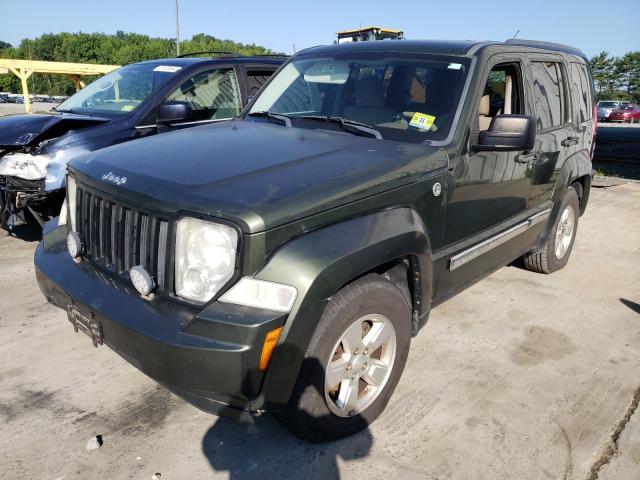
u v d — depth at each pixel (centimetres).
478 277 369
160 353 212
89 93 617
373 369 269
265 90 410
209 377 209
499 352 362
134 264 242
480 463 256
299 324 215
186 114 500
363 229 244
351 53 383
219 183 235
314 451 260
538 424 287
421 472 249
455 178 306
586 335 392
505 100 397
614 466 258
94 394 300
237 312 210
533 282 491
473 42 363
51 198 482
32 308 403
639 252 590
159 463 250
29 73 1919
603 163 1433
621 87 9538
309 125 349
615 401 310
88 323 248
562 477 250
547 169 422
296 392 235
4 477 238
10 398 294
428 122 319
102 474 242
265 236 212
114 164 271
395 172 268
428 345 368
